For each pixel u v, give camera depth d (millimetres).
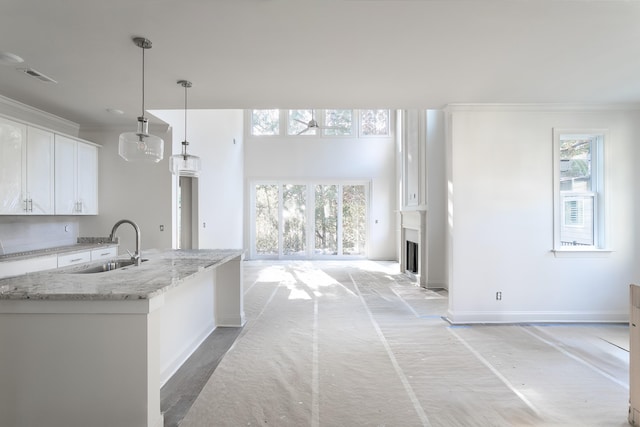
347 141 9711
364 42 2488
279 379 2705
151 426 1926
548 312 4098
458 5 2037
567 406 2332
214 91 3473
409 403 2367
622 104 4039
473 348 3330
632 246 4109
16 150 3719
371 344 3432
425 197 6230
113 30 2305
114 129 5129
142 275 2338
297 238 9695
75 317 1881
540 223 4109
